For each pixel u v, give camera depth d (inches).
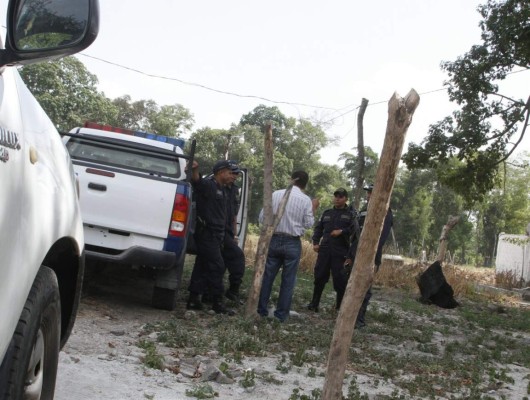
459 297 746.8
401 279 725.9
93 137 351.3
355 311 159.2
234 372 239.3
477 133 932.0
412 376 285.6
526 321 576.1
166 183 328.8
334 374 160.7
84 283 385.7
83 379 207.8
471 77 908.0
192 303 363.6
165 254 326.0
